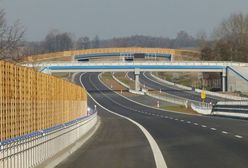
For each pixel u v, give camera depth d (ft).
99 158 106.83
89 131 194.29
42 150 93.76
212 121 274.57
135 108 552.41
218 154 111.55
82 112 199.72
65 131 122.83
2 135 70.90
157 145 136.98
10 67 75.61
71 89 152.56
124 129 220.23
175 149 124.57
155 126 239.71
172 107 547.08
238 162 96.78
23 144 79.10
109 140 157.69
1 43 169.89
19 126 80.84
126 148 129.90
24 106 84.43
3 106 71.56
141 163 97.25
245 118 309.01
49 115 108.78
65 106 136.15
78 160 103.24
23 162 79.15
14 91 77.92
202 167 90.02
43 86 101.91
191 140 151.74
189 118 328.08
